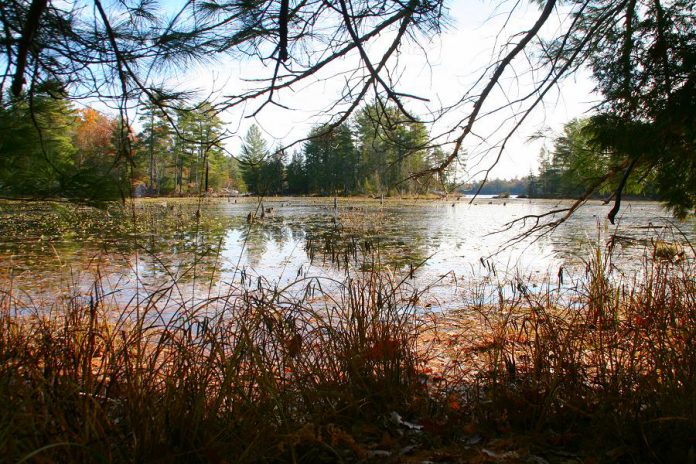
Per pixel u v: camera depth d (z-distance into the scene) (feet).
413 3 8.89
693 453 7.09
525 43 11.07
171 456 6.50
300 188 144.56
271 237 45.96
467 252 36.04
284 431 7.31
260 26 8.80
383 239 44.24
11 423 5.63
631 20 11.56
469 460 7.50
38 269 27.27
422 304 19.83
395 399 9.22
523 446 7.91
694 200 12.00
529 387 9.23
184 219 66.59
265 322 8.92
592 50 12.14
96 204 9.08
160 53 8.87
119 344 9.21
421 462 7.43
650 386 8.39
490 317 17.15
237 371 7.80
